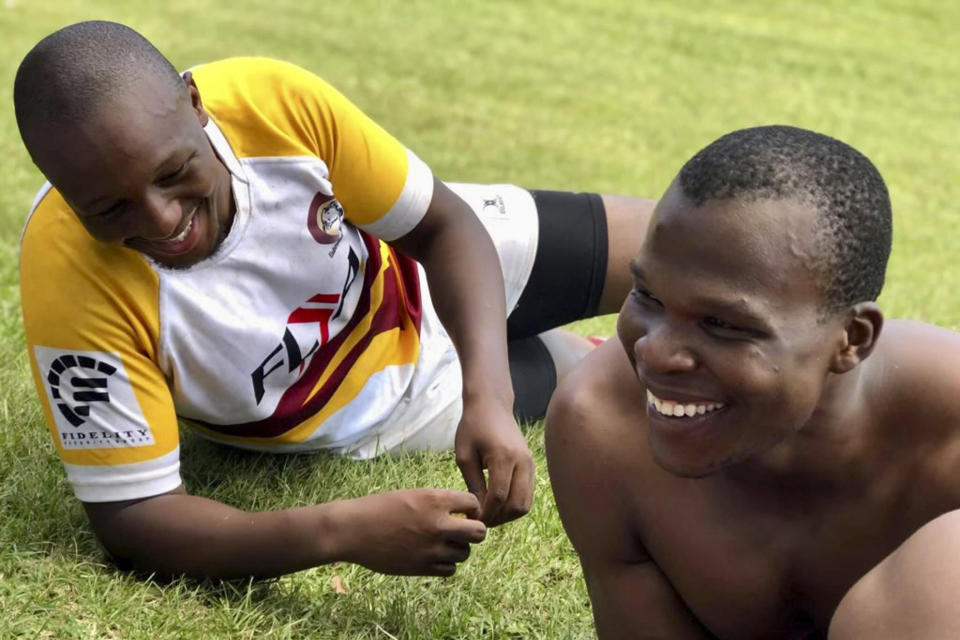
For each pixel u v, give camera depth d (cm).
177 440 314
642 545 253
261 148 319
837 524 232
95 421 302
